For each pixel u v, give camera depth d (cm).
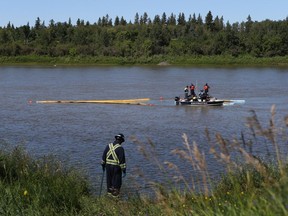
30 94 8219
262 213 629
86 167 2598
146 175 2261
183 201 842
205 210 762
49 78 12706
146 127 4416
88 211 1273
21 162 1680
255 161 680
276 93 8288
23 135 3878
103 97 7750
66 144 3450
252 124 694
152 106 6400
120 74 14525
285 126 705
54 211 1195
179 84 10694
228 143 749
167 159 2742
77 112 5684
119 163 1744
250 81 11494
